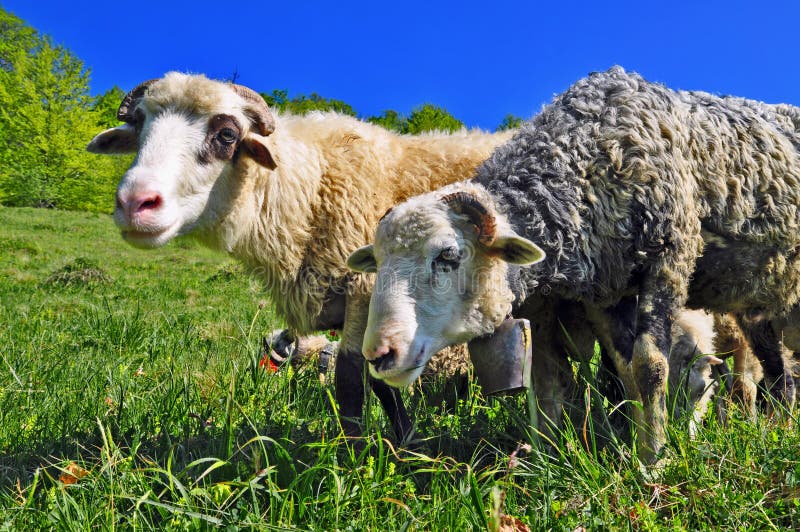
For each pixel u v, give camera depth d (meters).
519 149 1.23
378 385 1.28
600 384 1.48
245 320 2.79
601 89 1.23
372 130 1.42
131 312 3.03
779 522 0.88
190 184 1.19
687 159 1.21
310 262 1.31
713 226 1.26
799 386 1.73
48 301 3.37
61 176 14.90
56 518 0.86
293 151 1.29
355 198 1.31
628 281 1.21
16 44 19.27
